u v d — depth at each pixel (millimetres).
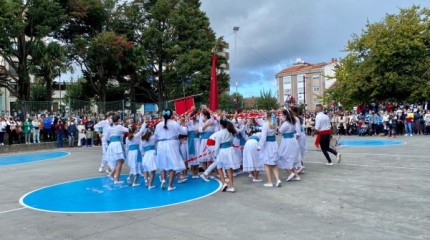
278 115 10938
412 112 25109
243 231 5488
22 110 23266
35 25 27906
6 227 6145
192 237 5297
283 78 77938
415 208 6488
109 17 34406
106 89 37094
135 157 9672
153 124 9594
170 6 36156
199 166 11383
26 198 8508
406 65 30203
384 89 30422
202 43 37719
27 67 27828
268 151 8773
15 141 22578
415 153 14422
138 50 32750
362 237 5078
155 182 10180
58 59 27406
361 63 32469
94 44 30250
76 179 11133
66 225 6160
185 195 8242
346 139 23438
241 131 10766
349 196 7508
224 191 8469
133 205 7453
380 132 25812
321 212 6406
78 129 24391
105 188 9508
